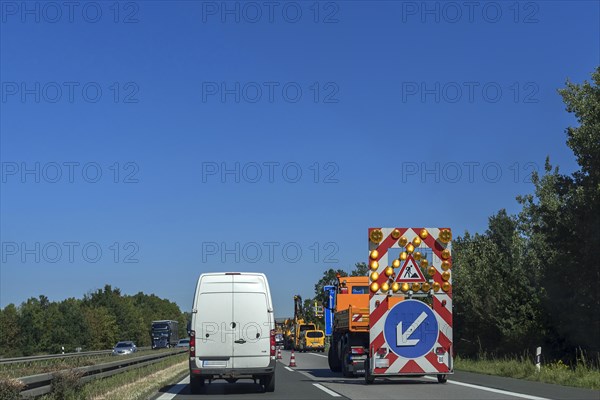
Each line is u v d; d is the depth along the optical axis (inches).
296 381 879.1
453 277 1381.6
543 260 1206.9
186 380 978.7
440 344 762.8
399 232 772.6
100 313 5128.0
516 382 771.4
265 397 667.4
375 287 766.5
